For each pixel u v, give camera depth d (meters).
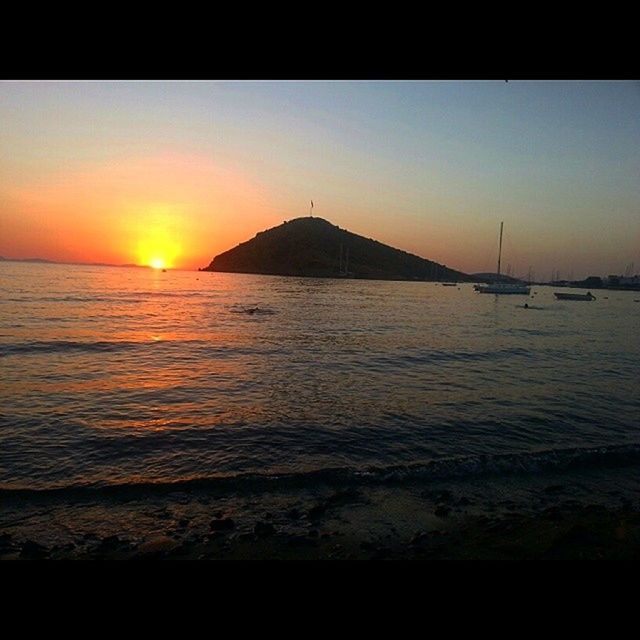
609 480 7.35
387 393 13.27
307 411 11.09
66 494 6.37
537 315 53.06
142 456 7.98
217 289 86.38
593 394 14.02
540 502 6.51
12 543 5.01
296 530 5.50
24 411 10.49
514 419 10.95
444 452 8.62
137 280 116.25
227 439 8.98
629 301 106.06
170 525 5.59
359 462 7.97
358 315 43.09
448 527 5.59
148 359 18.22
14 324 28.05
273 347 22.22
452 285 165.12
